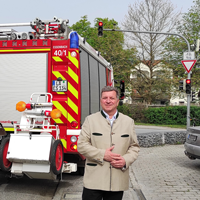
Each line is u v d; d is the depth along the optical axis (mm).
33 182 5848
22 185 5605
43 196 4949
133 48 29641
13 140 4562
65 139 5535
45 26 6004
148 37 29500
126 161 2746
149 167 7648
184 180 6297
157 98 31125
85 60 6285
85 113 6094
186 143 7902
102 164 2770
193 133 7699
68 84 5633
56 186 5609
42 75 5762
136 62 30281
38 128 5375
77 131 5520
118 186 2768
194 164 8125
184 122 27188
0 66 5945
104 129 2830
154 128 23641
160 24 29203
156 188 5641
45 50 5770
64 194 5047
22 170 4578
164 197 5070
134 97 32188
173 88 30031
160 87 30016
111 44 31078
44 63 5766
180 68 29438
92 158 2748
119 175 2791
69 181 6012
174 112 27453
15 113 5852
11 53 5918
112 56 31031
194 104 29438
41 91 5754
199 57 28844
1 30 6387
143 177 6531
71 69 5637
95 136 2820
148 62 30266
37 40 5785
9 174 5207
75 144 5500
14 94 5859
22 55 5867
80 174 6594
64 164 5094
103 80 8484
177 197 5078
